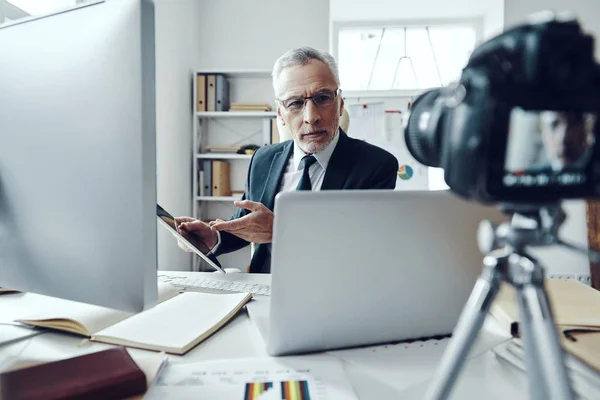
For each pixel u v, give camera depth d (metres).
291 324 0.47
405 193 0.47
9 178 0.48
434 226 0.48
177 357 0.49
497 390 0.41
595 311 0.59
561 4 2.51
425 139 0.31
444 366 0.30
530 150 0.25
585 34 0.24
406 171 2.86
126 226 0.41
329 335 0.49
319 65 1.26
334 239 0.45
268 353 0.48
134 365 0.42
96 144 0.42
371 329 0.50
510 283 0.29
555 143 0.25
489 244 0.32
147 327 0.55
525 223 0.29
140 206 0.40
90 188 0.43
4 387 0.37
